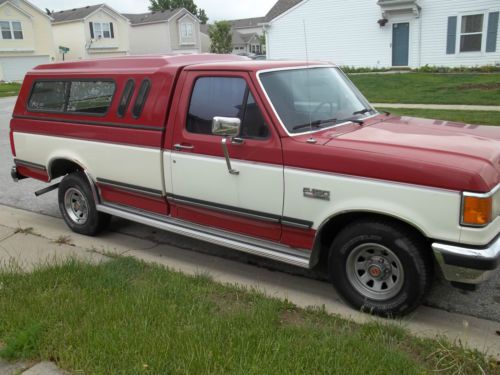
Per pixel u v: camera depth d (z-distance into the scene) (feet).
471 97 51.75
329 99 15.75
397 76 74.08
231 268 16.65
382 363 10.26
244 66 14.65
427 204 11.63
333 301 14.14
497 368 10.50
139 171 17.17
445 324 12.80
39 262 16.51
